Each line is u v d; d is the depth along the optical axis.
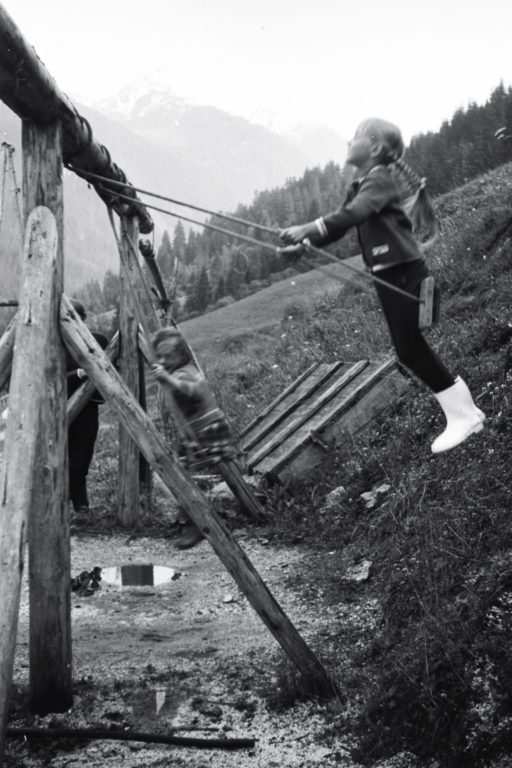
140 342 8.14
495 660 3.64
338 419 8.24
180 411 4.57
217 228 3.26
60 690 3.94
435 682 3.69
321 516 7.22
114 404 3.75
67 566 3.96
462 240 11.48
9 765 3.47
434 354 3.44
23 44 3.29
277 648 4.73
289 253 3.13
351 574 5.75
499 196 13.20
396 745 3.57
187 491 3.83
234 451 4.60
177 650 4.77
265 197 141.25
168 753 3.58
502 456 5.64
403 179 3.28
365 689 4.02
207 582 6.24
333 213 3.12
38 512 3.86
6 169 4.11
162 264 136.62
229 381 15.02
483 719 3.44
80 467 7.07
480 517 5.05
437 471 6.15
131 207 7.55
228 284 73.00
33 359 3.49
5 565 3.10
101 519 8.28
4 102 3.60
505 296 8.77
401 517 6.02
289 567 6.34
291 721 3.85
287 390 10.36
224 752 3.59
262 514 7.79
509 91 62.91
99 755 3.57
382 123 3.28
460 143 57.59
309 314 16.98
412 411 7.74
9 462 3.26
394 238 3.22
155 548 7.39
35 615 3.90
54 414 3.84
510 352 7.08
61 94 3.83
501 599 4.03
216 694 4.14
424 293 3.20
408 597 4.78
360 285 3.31
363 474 7.41
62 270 3.80
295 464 8.09
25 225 3.79
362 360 10.02
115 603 5.77
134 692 4.18
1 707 3.03
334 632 4.83
